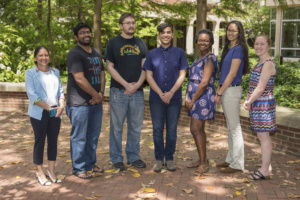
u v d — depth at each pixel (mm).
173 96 4551
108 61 4578
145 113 7953
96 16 10695
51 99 4156
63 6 11992
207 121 6914
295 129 5172
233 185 4113
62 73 12688
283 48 19781
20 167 4918
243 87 8398
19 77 9930
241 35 4297
